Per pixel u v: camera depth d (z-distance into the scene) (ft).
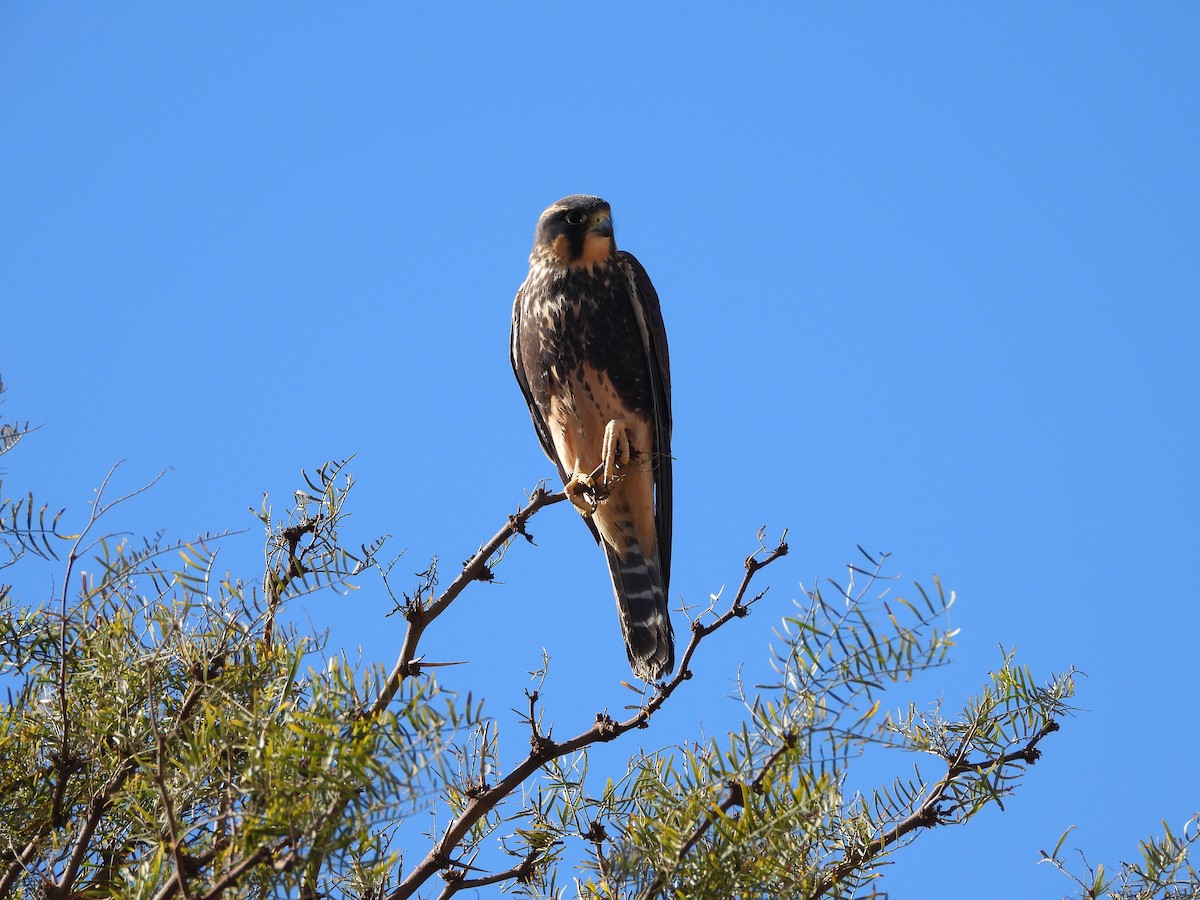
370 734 14.21
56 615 19.52
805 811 15.87
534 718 20.07
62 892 16.67
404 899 18.74
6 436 20.04
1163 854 18.26
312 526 20.17
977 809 17.76
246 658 18.25
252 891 14.61
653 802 17.95
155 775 16.28
